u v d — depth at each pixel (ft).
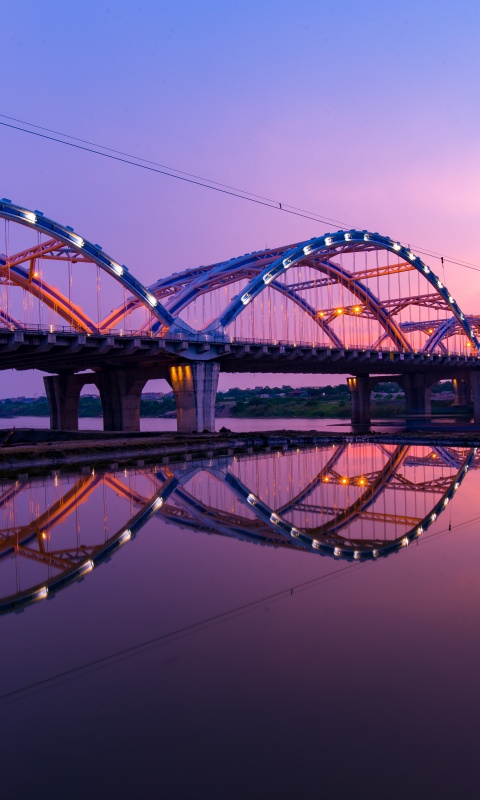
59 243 172.86
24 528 54.13
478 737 19.12
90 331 182.39
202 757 18.13
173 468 102.78
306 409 579.48
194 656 25.55
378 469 100.32
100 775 17.44
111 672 24.12
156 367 198.29
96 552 45.06
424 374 360.48
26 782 17.15
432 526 53.26
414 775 17.16
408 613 30.60
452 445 155.94
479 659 24.84
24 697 22.18
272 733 19.39
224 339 189.57
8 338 145.69
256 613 31.01
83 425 484.33
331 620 29.76
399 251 267.80
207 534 50.90
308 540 48.60
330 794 16.30
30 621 30.35
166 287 228.84
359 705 21.13
